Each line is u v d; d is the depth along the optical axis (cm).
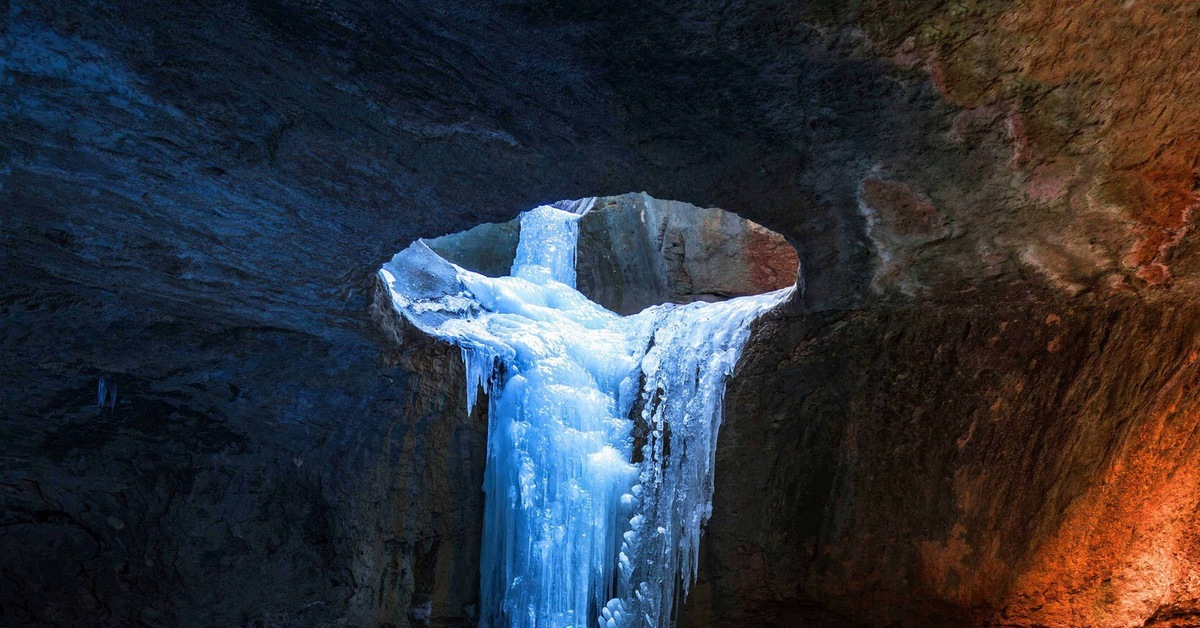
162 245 393
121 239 386
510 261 785
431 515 583
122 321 455
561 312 674
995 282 428
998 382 488
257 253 403
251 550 562
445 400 560
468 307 607
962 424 509
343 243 398
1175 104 290
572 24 255
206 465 541
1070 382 476
